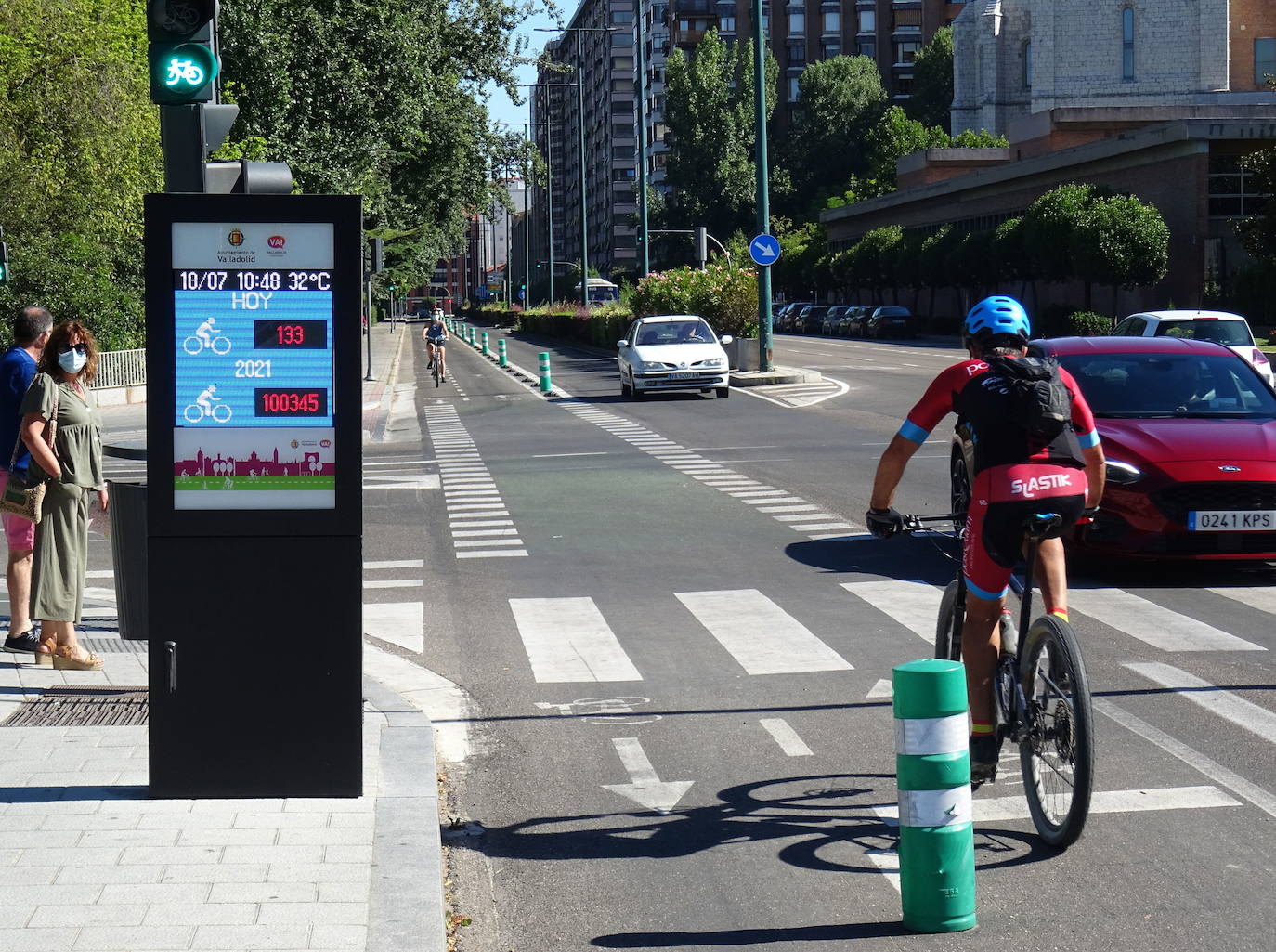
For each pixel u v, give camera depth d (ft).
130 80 106.22
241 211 17.71
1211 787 19.07
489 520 45.80
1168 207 177.47
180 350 17.84
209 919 14.19
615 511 47.24
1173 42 297.94
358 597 18.19
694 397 101.65
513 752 21.65
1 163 99.04
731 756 21.09
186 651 18.13
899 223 274.36
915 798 14.67
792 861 16.80
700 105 394.11
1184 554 33.32
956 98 336.70
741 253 149.07
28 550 26.84
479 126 150.71
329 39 124.88
